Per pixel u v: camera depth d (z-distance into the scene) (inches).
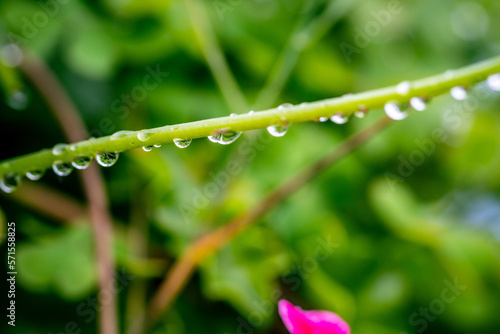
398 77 13.5
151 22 11.4
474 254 12.2
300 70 12.4
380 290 11.4
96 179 10.5
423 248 12.0
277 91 11.8
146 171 10.7
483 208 14.4
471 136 14.0
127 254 10.5
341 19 13.2
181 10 11.2
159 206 10.6
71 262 10.3
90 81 11.3
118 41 11.3
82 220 10.8
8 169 8.6
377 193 12.0
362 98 8.5
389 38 13.8
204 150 11.0
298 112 8.4
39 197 10.7
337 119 8.7
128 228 10.8
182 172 10.8
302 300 11.0
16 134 11.0
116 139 8.4
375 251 11.7
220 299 10.8
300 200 11.1
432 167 13.9
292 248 10.9
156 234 10.7
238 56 12.3
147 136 8.4
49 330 10.5
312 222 11.0
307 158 11.5
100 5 11.3
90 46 11.0
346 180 11.9
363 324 11.3
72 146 8.5
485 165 14.3
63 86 11.1
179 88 11.7
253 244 10.7
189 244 10.4
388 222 12.0
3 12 10.9
